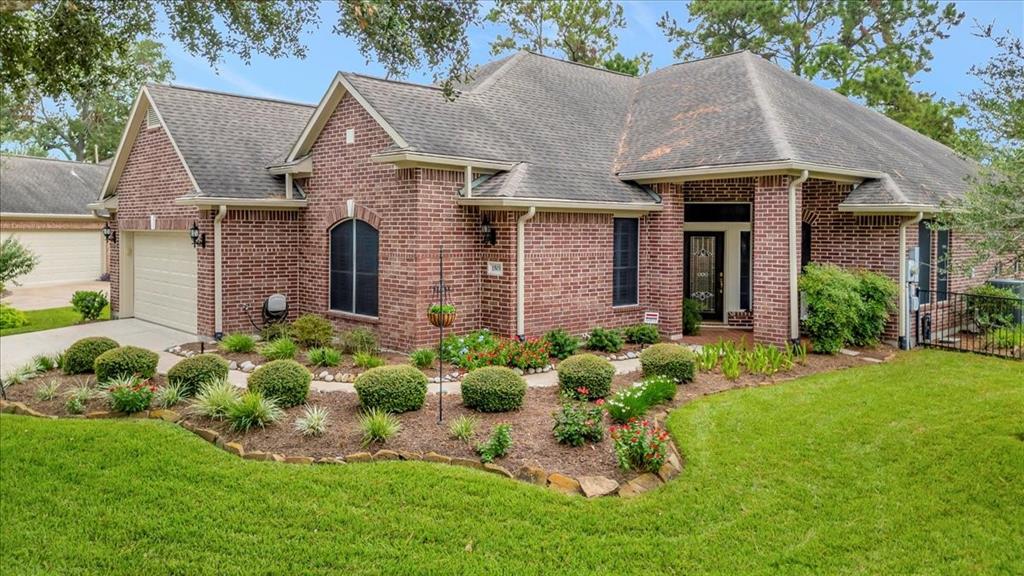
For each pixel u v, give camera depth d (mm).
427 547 5688
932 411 9273
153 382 10602
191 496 6633
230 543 5793
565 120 17109
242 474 7059
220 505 6426
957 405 9562
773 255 13461
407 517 6145
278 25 10555
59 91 11070
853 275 13766
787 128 14531
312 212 15258
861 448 7840
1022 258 7504
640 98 20125
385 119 12836
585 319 14469
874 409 9336
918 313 14422
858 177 14281
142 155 17328
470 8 9883
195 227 14867
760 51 33906
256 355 12977
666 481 6938
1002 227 7211
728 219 17000
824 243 15117
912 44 32312
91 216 31766
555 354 12891
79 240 32219
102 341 11594
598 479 6820
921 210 13359
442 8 9688
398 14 9344
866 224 14406
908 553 5617
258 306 15258
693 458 7480
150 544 5832
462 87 16172
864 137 17141
